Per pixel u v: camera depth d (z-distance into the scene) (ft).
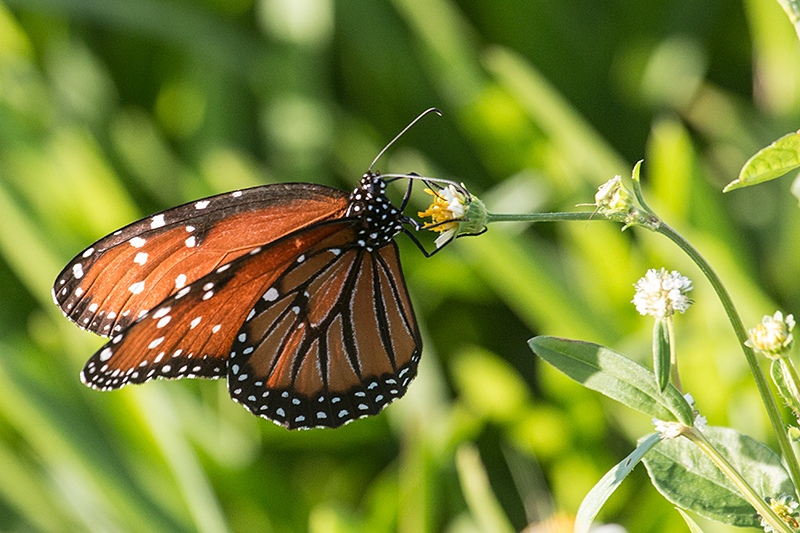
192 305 2.51
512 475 2.75
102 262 2.52
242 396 2.54
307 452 2.82
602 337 2.73
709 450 2.40
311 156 2.86
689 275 2.71
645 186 2.78
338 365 2.56
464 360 2.75
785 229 2.76
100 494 2.72
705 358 2.67
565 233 2.77
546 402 2.78
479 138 2.80
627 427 2.72
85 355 2.76
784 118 2.80
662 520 2.63
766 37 2.80
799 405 2.39
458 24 2.83
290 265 2.53
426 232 2.83
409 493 2.69
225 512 2.76
